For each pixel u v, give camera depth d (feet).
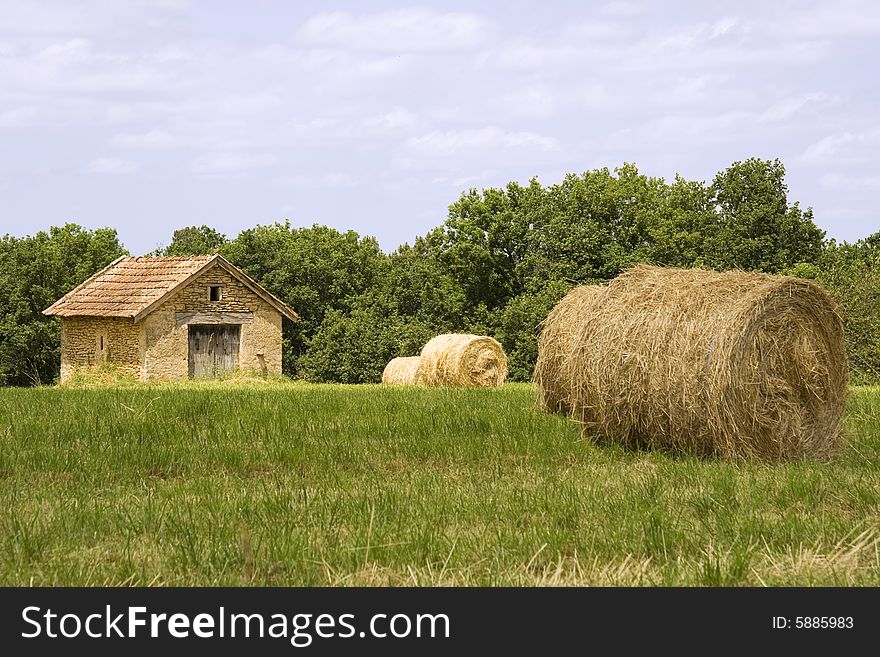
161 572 43.73
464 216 399.85
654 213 382.22
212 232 517.55
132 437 84.89
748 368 79.56
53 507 57.06
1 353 369.30
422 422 94.73
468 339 206.39
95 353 268.41
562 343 97.81
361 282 412.77
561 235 377.71
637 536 49.34
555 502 57.72
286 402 113.19
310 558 45.37
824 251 378.53
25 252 388.78
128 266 283.79
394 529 51.03
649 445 84.38
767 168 380.17
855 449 83.71
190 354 263.70
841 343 83.71
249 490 62.13
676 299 83.30
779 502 59.41
